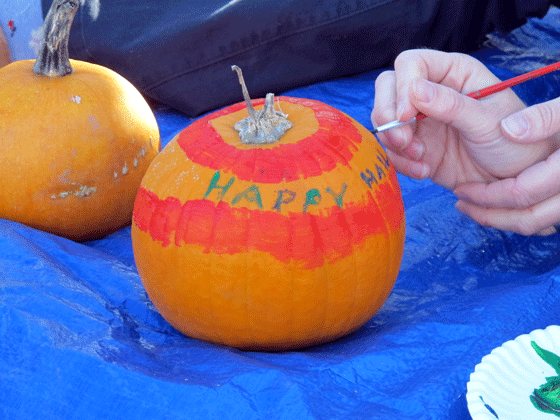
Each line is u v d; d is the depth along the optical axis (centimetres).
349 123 54
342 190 51
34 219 65
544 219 60
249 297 50
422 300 61
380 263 52
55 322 53
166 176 52
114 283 60
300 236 50
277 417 47
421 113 60
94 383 49
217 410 47
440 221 69
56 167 63
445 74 63
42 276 57
